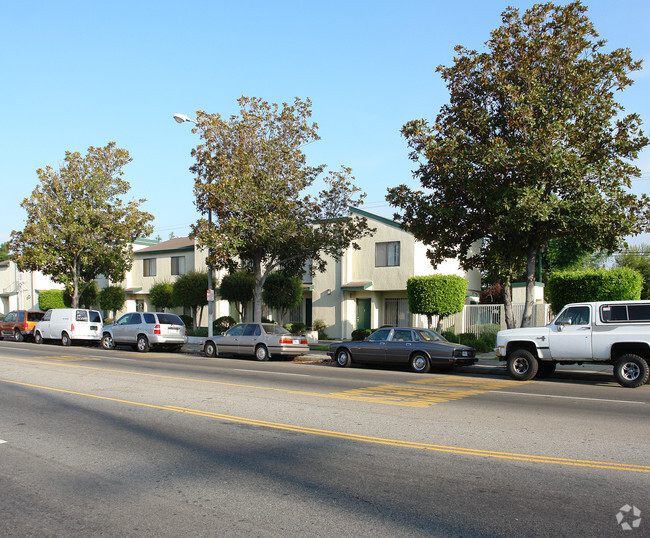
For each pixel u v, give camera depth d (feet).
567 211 51.13
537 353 48.14
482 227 58.34
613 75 51.06
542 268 115.55
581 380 49.49
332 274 102.12
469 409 32.94
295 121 74.64
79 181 104.12
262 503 17.49
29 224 102.68
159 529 15.55
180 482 19.61
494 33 53.47
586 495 18.07
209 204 72.13
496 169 50.14
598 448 23.88
